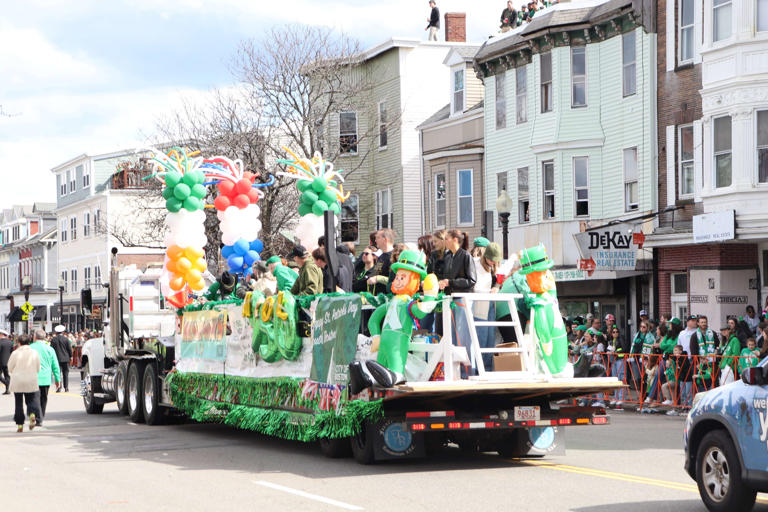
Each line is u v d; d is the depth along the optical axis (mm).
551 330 11805
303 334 13219
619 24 30375
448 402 11891
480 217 36500
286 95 38281
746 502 8664
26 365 18141
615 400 21859
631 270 27891
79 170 67062
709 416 8977
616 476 11352
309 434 12758
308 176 16172
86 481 11562
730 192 24891
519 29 34500
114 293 21000
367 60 43719
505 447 13031
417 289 11617
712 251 26297
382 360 11656
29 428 18328
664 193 28703
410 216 41969
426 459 12992
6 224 86875
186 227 16828
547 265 11773
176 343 17969
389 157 42812
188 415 17875
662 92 28812
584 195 31719
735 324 19641
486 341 11961
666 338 20922
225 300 16031
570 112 31891
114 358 21188
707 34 25766
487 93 35906
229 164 17422
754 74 24562
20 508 9781
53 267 76375
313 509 9422
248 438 16094
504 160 34938
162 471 12281
